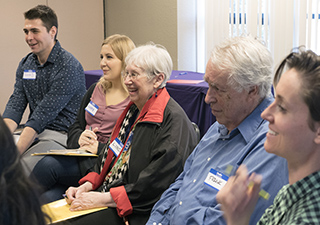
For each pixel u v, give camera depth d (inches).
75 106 127.7
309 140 36.7
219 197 39.5
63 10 240.2
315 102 35.5
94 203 78.5
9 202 27.0
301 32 176.1
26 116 227.9
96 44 254.8
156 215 70.8
